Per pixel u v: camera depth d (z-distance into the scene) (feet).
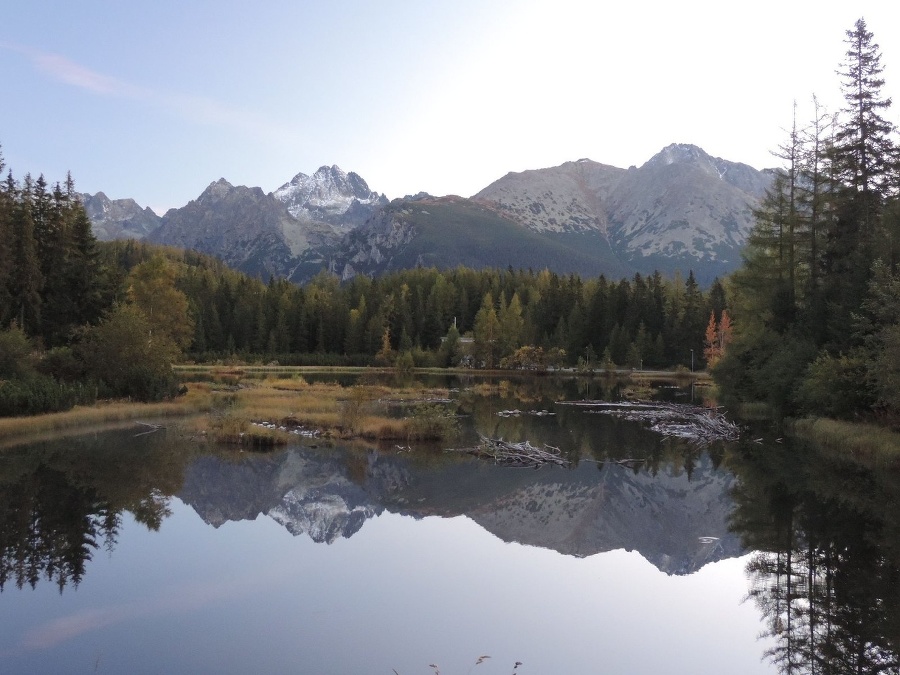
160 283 195.11
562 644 38.06
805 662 36.17
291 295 453.17
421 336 426.10
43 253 182.60
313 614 41.37
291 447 102.83
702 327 357.82
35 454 91.09
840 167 130.11
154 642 36.78
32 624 39.11
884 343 95.81
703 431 121.29
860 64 127.65
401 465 91.50
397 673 33.63
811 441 110.73
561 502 73.67
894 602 44.70
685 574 50.93
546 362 354.33
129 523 61.21
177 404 140.15
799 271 150.41
